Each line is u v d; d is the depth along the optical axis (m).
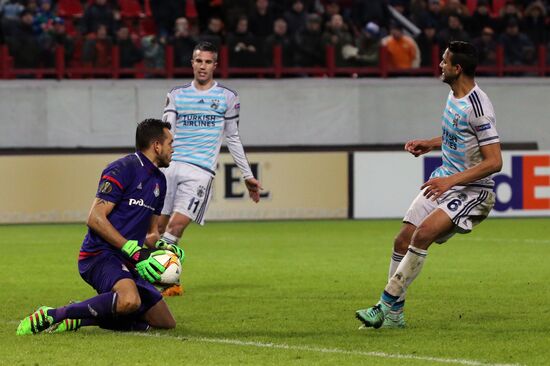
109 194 18.42
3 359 16.34
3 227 46.19
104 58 53.66
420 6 57.50
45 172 47.62
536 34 57.44
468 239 40.12
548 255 34.34
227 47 54.22
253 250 36.50
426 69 56.06
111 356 16.61
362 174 49.75
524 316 21.17
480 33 56.91
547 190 50.31
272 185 49.09
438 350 17.22
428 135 55.56
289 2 55.78
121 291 18.25
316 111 54.75
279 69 54.72
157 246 19.09
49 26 54.59
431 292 25.17
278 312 21.95
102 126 53.38
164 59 54.25
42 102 52.94
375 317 19.27
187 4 59.16
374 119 55.22
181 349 17.28
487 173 18.83
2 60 53.09
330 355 16.75
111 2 56.34
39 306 23.25
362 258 33.69
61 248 37.09
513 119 55.97
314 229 44.91
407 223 20.02
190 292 25.50
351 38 55.44
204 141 26.22
